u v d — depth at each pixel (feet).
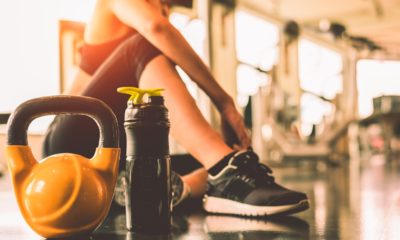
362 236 2.76
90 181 2.66
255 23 26.99
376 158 29.89
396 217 3.57
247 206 3.70
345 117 30.30
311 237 2.78
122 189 4.21
